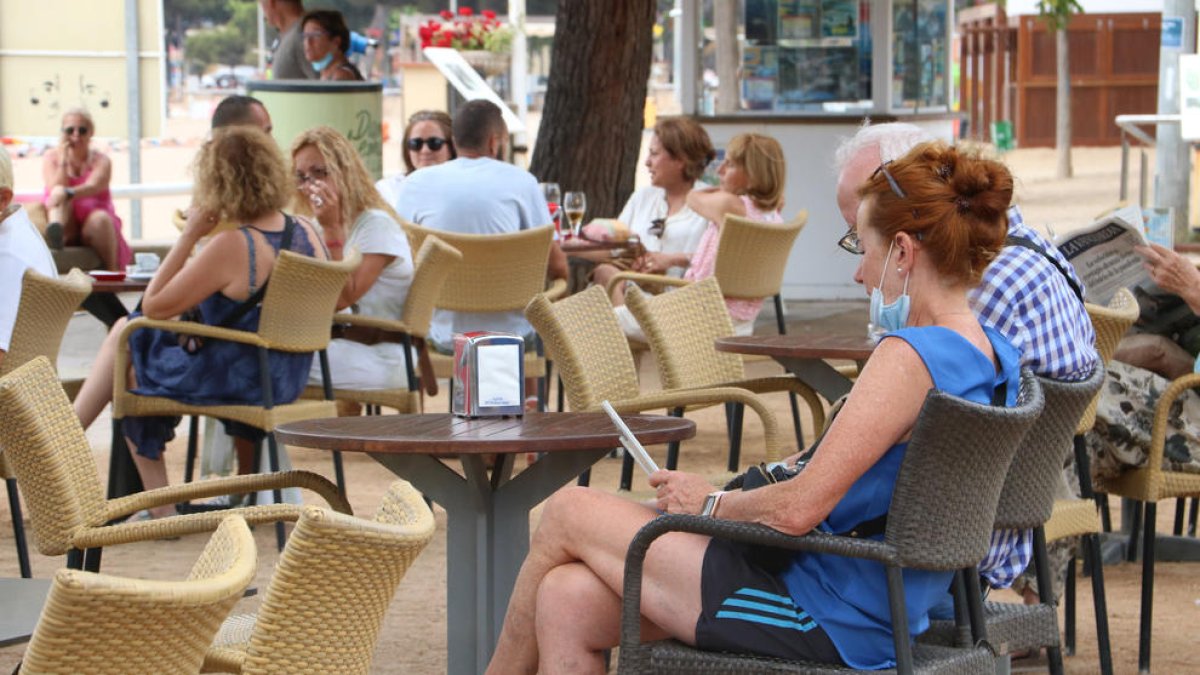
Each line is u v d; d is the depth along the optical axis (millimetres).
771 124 22125
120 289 11570
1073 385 5836
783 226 13922
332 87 17875
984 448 5000
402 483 4992
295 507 6172
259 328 10062
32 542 10672
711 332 9906
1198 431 8500
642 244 14844
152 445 10570
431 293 11664
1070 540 8289
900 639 4965
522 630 5781
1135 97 58250
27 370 6008
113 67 22188
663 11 43188
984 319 6395
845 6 21812
